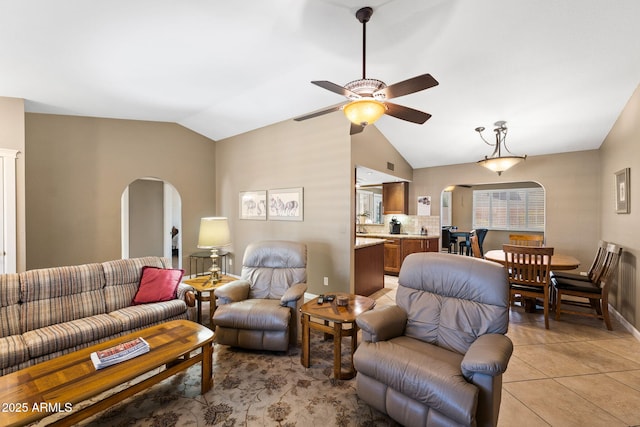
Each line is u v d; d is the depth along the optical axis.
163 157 4.93
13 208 3.19
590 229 4.26
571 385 2.14
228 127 4.95
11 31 2.13
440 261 2.21
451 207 8.47
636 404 1.93
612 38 2.26
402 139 4.72
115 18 2.05
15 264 3.19
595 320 3.42
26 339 2.07
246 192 5.11
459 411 1.42
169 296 2.91
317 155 4.13
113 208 4.40
